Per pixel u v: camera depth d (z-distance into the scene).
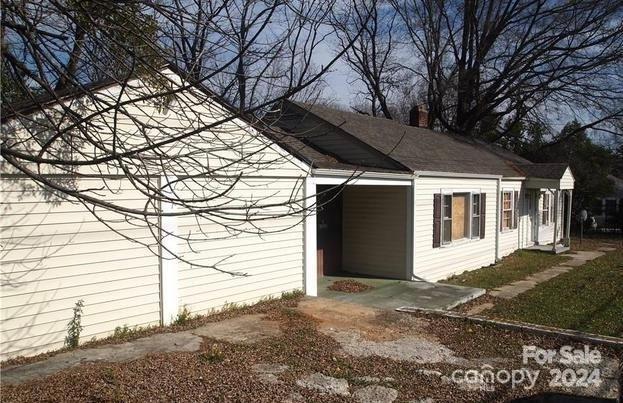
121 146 4.16
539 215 21.94
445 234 14.37
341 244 13.97
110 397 4.94
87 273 6.78
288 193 9.72
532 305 10.55
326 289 11.54
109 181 6.89
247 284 9.09
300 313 8.64
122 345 6.69
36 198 6.25
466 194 15.43
